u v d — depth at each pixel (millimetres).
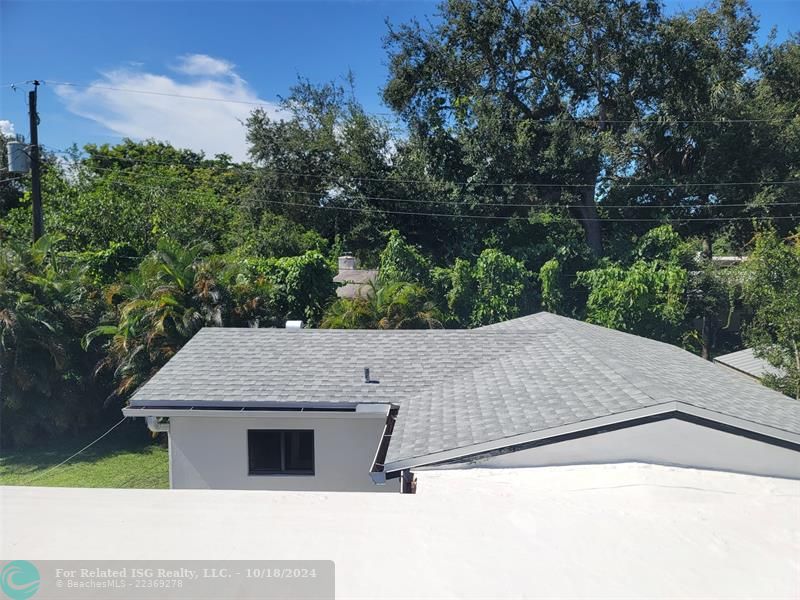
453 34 24109
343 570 2029
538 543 2359
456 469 5891
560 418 6176
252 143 29688
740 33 23234
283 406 8711
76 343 14711
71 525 2209
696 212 24203
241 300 15305
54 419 14117
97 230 21406
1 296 13672
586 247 21406
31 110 16984
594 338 10531
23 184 33844
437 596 1930
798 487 4867
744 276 15797
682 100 23016
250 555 2068
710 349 23016
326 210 29234
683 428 5656
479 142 22547
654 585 2170
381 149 25703
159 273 14922
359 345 10695
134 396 8828
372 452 9039
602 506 2934
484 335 10969
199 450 9102
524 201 23531
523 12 23594
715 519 2924
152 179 30844
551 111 24625
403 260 18453
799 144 22750
